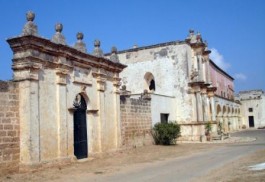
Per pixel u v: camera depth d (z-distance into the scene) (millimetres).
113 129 21172
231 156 18547
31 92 14391
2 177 12727
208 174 12438
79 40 18625
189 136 31938
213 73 48375
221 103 50875
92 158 18438
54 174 13641
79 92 18094
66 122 16641
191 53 33688
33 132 14281
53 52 15914
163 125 27562
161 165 16016
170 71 32719
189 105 32031
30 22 14555
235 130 61219
